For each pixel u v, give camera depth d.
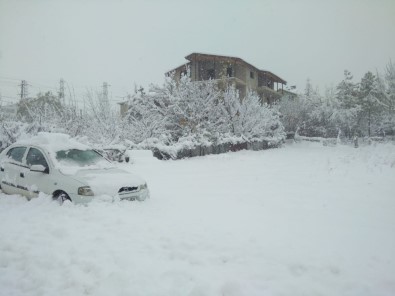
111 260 4.43
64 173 7.12
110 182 7.02
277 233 5.64
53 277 4.00
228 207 7.72
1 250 4.80
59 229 5.39
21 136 17.56
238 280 3.88
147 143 20.38
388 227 6.16
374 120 42.81
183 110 24.92
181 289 3.69
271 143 33.47
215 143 24.25
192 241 5.09
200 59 40.59
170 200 8.38
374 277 3.99
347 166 16.17
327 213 7.25
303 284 3.79
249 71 45.56
